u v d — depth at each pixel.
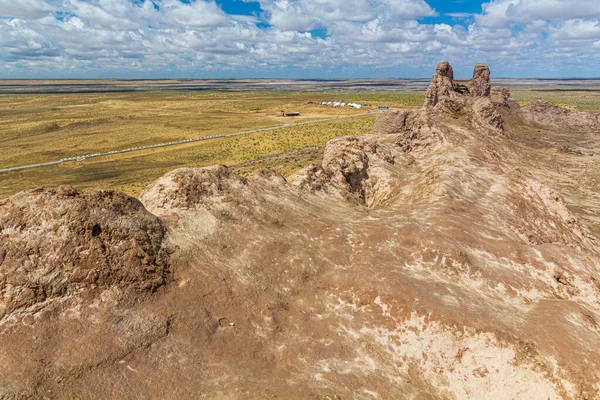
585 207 35.62
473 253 17.69
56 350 9.91
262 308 13.44
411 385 11.45
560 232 23.97
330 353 12.04
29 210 11.88
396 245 17.28
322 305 14.13
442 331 12.48
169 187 16.89
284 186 22.11
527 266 17.72
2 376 9.01
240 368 10.97
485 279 15.93
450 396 11.50
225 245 15.59
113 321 11.08
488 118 56.75
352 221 20.11
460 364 12.05
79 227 12.15
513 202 24.95
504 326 12.48
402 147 39.75
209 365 10.86
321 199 23.14
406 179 30.16
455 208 22.03
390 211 23.02
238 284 13.96
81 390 9.20
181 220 15.68
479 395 11.47
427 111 52.69
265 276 14.85
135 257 12.66
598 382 10.98
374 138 47.66
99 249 12.13
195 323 11.98
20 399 8.60
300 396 9.84
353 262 16.38
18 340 9.90
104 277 11.84
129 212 13.76
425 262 16.38
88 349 10.12
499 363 11.76
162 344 11.02
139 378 9.90
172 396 9.66
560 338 12.23
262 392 9.97
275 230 17.53
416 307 13.16
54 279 11.23
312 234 17.98
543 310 14.17
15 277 10.85
